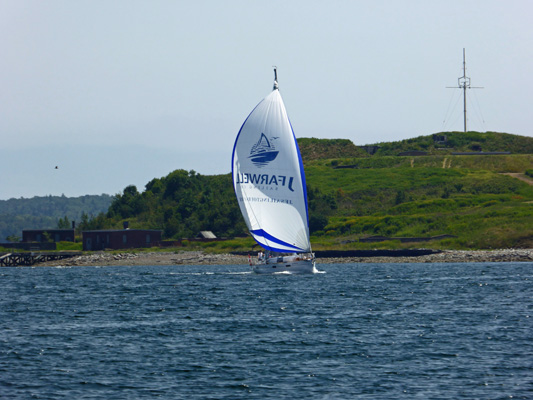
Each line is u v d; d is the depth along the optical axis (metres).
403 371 122.06
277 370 123.81
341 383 114.69
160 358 134.38
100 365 128.62
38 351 141.75
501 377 117.12
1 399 106.56
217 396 107.88
